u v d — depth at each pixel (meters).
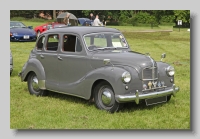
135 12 47.16
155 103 6.69
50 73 7.94
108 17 47.28
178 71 11.30
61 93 8.43
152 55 15.48
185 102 7.29
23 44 19.08
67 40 7.58
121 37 7.80
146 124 5.93
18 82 9.80
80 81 7.11
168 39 23.25
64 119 6.23
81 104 7.29
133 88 6.38
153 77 6.63
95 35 7.38
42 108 7.00
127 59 6.62
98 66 6.87
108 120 6.12
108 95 6.52
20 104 7.38
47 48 8.13
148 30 32.19
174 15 41.84
